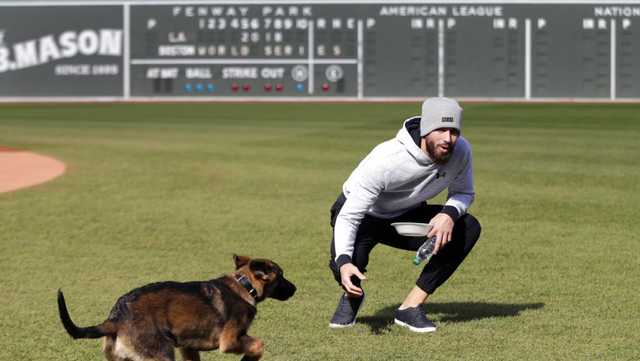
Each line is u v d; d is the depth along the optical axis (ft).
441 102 20.45
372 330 22.07
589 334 21.68
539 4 149.28
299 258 30.73
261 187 47.39
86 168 55.67
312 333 21.81
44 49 155.53
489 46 149.89
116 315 16.30
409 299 22.24
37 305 24.38
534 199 42.93
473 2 149.48
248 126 93.61
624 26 149.07
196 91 153.69
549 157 61.05
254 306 17.98
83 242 33.27
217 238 34.14
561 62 149.89
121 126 95.14
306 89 152.25
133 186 47.78
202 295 17.19
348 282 20.81
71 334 15.62
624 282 27.09
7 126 95.86
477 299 25.22
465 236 22.06
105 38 154.92
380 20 150.71
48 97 155.74
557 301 24.90
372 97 151.64
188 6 153.17
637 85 149.48
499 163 57.62
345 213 21.35
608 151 64.85
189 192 45.68
